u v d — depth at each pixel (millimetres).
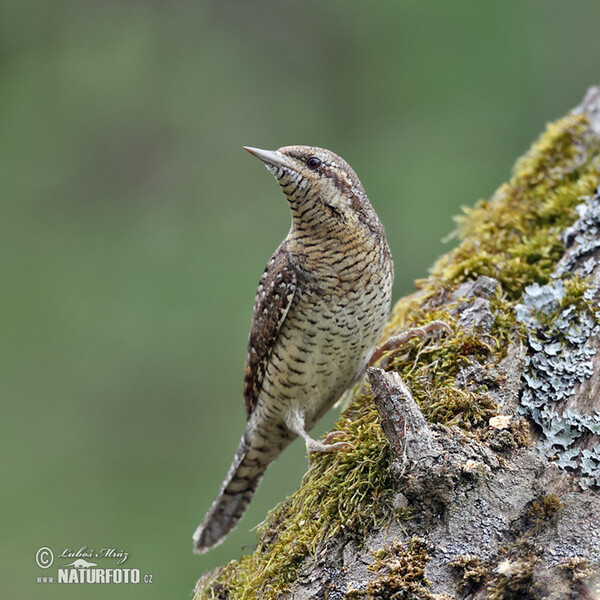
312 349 6148
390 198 13219
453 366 5223
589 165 6930
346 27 14672
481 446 4523
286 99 14609
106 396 12344
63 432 12070
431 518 4430
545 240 6391
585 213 6055
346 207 5883
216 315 12711
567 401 4895
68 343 12586
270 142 14320
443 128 13625
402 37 14312
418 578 4250
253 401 6875
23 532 11258
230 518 7266
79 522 11438
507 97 13570
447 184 13078
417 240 12797
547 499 4332
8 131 14281
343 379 6391
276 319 6184
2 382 12289
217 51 14891
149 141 14430
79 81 14609
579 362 5039
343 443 5117
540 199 6910
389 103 14141
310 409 6523
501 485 4414
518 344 5277
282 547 4855
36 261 13375
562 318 5309
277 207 13906
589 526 4238
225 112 14516
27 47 14695
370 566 4387
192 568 10922
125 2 14953
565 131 7148
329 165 5879
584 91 13367
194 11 15102
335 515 4754
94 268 13312
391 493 4633
